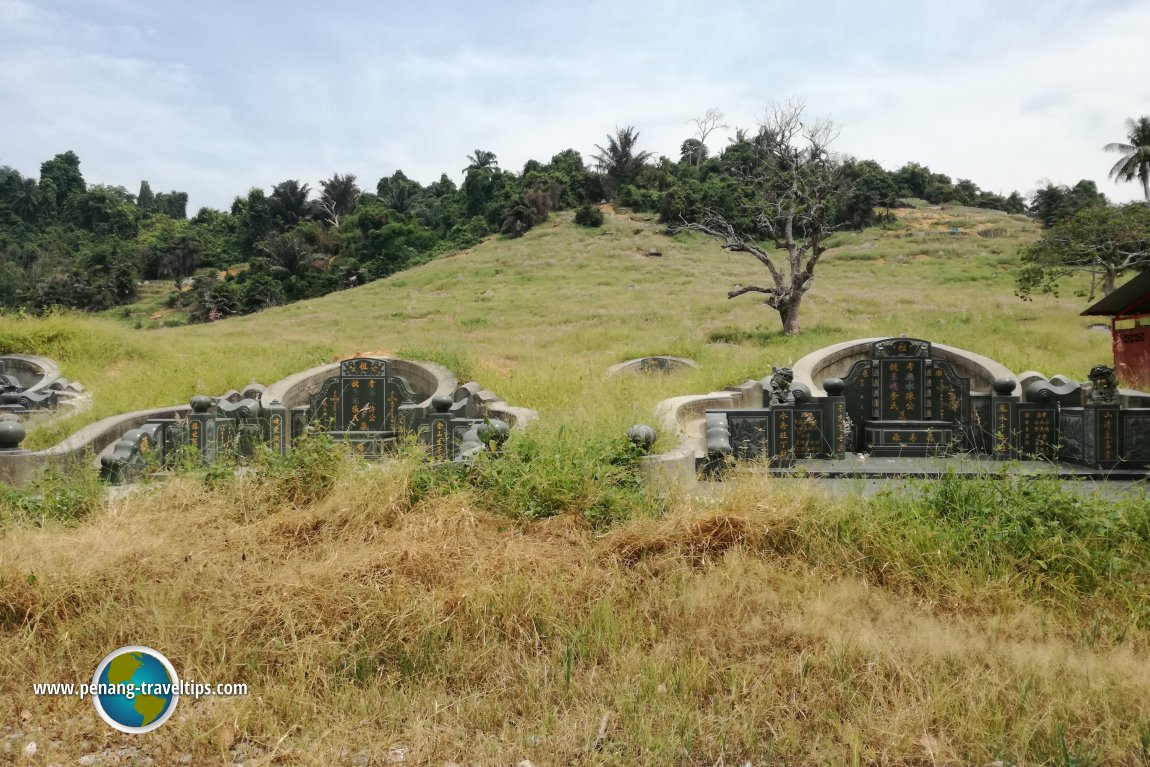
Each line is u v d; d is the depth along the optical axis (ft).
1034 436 33.83
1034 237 189.98
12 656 13.61
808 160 103.55
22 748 11.70
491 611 15.02
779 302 94.68
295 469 20.72
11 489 23.45
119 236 313.32
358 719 12.16
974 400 35.27
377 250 239.71
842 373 44.09
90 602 14.96
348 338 92.43
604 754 11.19
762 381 41.45
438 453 34.35
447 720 12.17
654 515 19.86
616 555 17.33
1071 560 16.55
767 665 13.57
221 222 318.24
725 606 15.35
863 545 17.65
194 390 47.09
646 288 147.23
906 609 15.48
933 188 270.05
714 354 70.90
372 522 18.16
